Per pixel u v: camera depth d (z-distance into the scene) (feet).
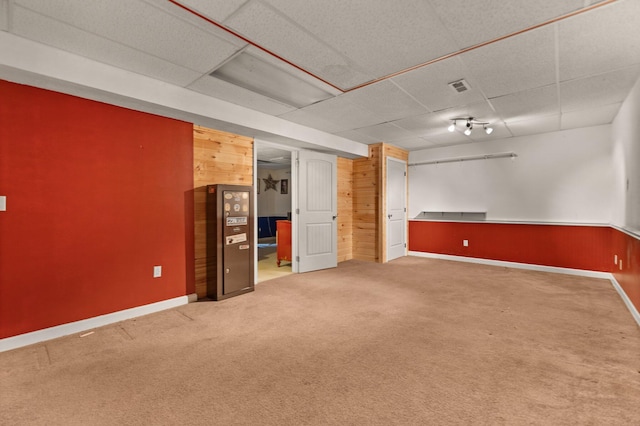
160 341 8.27
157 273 10.73
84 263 9.08
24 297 8.05
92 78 8.27
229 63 8.57
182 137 11.48
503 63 8.64
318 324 9.41
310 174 17.17
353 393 5.97
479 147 18.95
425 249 21.26
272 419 5.24
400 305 11.14
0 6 6.05
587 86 10.32
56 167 8.57
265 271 17.22
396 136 17.28
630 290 10.64
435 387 6.15
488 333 8.68
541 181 16.88
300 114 13.08
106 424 5.13
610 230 14.67
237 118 11.83
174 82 9.76
